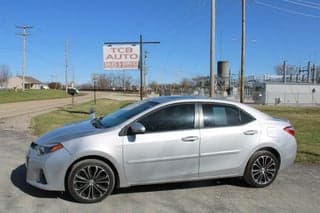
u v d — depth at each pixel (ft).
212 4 68.18
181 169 21.13
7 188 21.77
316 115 92.32
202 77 300.61
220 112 22.33
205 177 21.71
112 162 19.98
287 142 23.39
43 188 19.81
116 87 473.26
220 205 19.66
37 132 47.96
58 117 74.38
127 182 20.49
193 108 21.79
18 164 28.19
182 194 21.30
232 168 22.13
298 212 18.83
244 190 22.26
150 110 21.06
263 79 250.37
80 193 19.63
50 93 303.48
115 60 109.81
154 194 21.21
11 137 43.83
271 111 110.52
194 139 21.24
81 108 114.11
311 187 23.18
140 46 109.09
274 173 23.15
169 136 20.86
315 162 30.58
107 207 19.12
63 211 18.42
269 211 18.89
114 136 20.17
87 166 19.70
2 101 173.47
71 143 19.71
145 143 20.44
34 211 18.33
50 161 19.51
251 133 22.47
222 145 21.79
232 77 246.47
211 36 68.49
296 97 206.59
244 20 101.40
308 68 254.88
